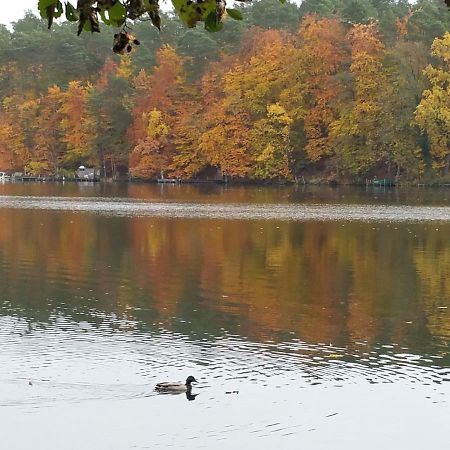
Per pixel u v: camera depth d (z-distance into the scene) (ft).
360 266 118.73
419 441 51.44
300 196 259.60
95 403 56.75
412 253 131.64
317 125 306.76
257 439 51.24
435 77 272.92
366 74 288.71
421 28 300.81
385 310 88.28
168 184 336.90
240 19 15.69
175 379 62.34
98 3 15.26
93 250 134.31
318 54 306.96
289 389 60.34
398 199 241.76
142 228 167.73
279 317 84.28
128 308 87.76
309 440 51.29
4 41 417.49
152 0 15.35
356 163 293.84
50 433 51.88
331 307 89.66
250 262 122.42
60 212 205.77
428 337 76.18
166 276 108.99
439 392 60.18
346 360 68.18
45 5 15.15
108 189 309.01
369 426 53.52
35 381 61.11
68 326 79.05
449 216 190.29
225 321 82.12
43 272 111.24
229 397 58.49
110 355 68.44
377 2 381.40
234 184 327.67
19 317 82.79
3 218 188.85
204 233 159.12
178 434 51.83
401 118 276.82
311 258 126.82
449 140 273.13
